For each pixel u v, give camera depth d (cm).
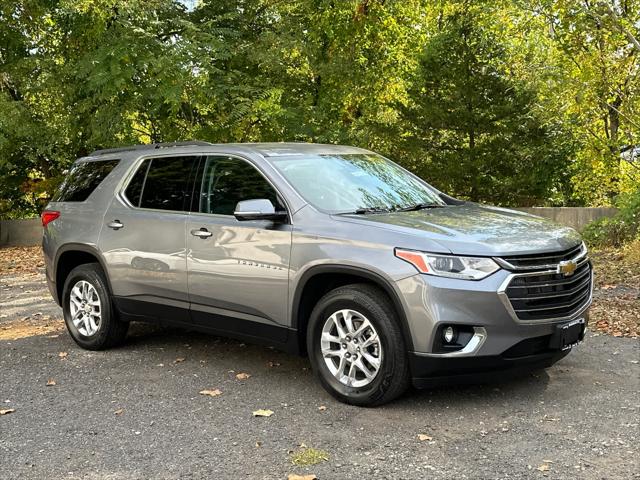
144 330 709
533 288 429
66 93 1673
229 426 429
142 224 582
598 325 671
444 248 423
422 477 347
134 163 620
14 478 362
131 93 1614
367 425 421
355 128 1986
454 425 417
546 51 1855
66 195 676
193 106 1697
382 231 448
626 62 1512
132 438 414
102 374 555
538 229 469
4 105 1611
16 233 1736
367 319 445
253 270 502
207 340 658
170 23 1720
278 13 1855
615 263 1040
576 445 381
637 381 495
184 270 548
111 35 1567
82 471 369
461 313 415
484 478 344
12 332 730
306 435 409
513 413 435
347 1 1797
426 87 1798
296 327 485
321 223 475
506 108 1684
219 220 530
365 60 2017
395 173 582
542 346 442
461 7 1936
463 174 1708
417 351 425
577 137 2041
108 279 613
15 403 489
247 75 1705
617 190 2034
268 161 524
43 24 1781
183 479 355
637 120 1653
